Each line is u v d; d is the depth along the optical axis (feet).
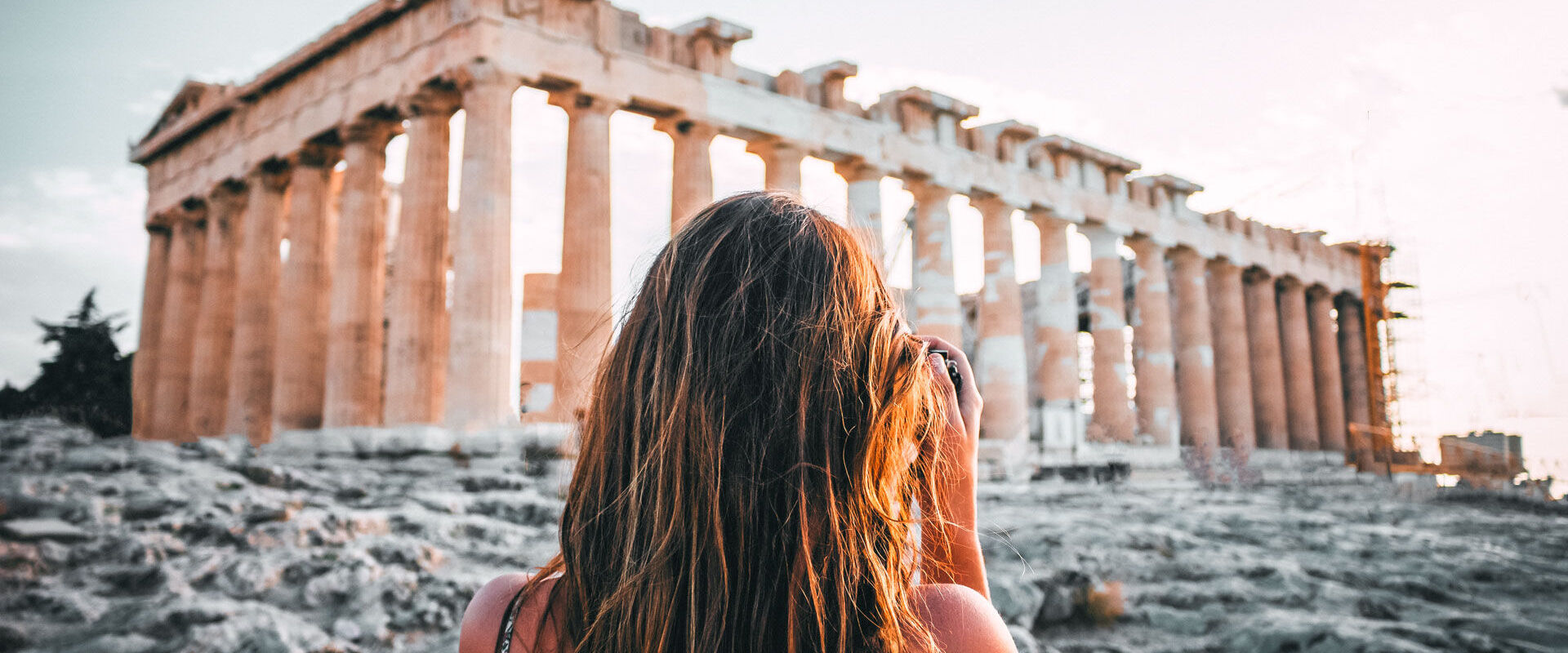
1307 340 159.53
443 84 78.74
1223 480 121.90
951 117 111.14
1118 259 126.21
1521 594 38.24
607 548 4.04
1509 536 60.34
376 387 85.92
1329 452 157.89
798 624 3.62
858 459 3.84
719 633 3.62
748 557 3.74
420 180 79.87
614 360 4.40
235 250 109.19
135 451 46.06
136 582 27.07
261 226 99.19
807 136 95.55
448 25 77.15
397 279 79.05
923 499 4.40
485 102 74.69
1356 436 170.60
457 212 74.18
